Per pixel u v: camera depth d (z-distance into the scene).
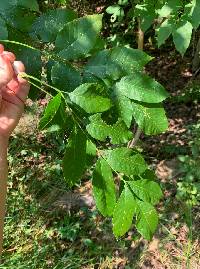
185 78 4.62
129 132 1.01
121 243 3.32
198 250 3.25
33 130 4.09
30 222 3.47
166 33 2.30
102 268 3.21
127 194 1.01
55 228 3.45
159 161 3.92
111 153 1.01
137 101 1.02
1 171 1.00
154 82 1.01
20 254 3.20
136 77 1.01
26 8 1.11
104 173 1.00
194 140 3.92
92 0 4.62
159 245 3.28
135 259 3.25
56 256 3.29
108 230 3.42
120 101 1.01
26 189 3.70
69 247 3.35
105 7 4.62
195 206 3.50
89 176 3.81
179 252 3.24
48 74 1.08
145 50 4.92
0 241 1.03
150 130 1.02
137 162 1.01
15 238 3.33
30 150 3.97
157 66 4.78
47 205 3.60
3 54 1.01
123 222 1.00
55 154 3.97
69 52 1.05
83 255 3.29
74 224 3.47
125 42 4.50
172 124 4.23
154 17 2.47
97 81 1.03
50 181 3.77
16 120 1.06
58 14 1.11
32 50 1.09
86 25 1.05
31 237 3.37
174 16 2.31
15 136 4.05
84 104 0.97
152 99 1.00
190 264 3.18
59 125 0.98
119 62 1.03
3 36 1.07
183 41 2.26
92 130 1.00
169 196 3.58
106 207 1.00
